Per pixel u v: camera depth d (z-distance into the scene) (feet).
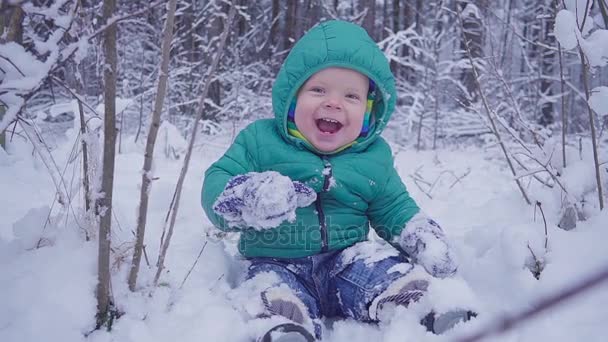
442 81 24.18
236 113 20.34
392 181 6.81
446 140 23.31
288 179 5.15
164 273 5.50
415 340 4.84
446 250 5.84
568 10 6.40
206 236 6.98
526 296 5.34
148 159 4.66
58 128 14.12
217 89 21.53
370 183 6.61
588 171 6.97
